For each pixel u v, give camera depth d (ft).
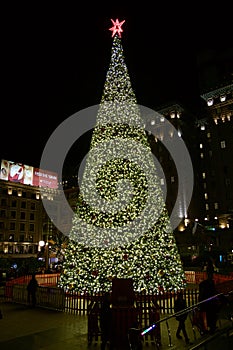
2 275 97.71
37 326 38.22
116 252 51.16
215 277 71.67
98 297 41.86
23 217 248.32
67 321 40.60
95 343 31.24
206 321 33.65
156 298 44.16
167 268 51.90
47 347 29.84
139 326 32.96
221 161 219.82
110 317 29.84
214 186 243.40
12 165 250.98
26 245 242.17
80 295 46.85
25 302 54.90
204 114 270.67
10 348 29.53
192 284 77.46
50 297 50.16
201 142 266.16
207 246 197.16
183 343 30.58
